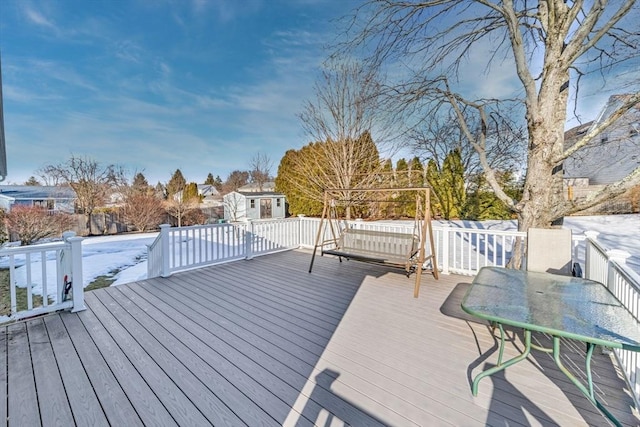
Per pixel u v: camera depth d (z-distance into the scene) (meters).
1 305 5.12
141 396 1.94
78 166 17.97
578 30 3.98
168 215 18.44
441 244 5.38
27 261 3.10
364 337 2.76
